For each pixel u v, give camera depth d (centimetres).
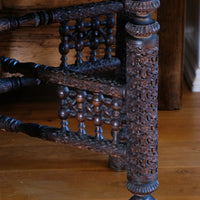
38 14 175
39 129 179
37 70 170
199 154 214
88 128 239
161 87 252
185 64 299
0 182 195
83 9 185
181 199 183
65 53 200
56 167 205
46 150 218
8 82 194
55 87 284
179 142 225
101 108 166
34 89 282
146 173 159
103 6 189
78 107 169
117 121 164
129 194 186
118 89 155
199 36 271
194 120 246
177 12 236
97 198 184
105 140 170
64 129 176
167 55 245
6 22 167
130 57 144
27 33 249
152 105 149
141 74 144
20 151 218
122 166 199
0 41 251
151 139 154
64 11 181
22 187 191
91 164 207
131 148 157
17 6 241
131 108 151
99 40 205
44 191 189
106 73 247
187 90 283
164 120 246
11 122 183
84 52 253
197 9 270
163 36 241
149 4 135
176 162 207
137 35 139
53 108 260
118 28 201
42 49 253
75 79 162
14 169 204
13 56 255
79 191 188
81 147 174
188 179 195
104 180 195
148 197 165
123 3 191
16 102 267
